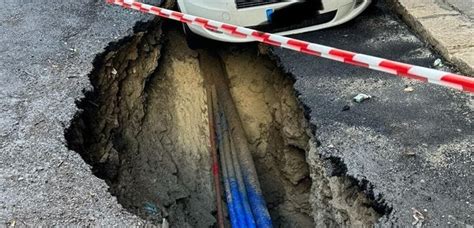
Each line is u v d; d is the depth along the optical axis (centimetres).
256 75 550
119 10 512
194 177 482
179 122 512
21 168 323
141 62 496
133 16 498
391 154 321
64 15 511
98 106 415
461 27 443
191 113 527
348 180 316
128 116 462
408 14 474
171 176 463
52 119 364
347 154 328
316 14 459
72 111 373
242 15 448
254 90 549
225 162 478
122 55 469
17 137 349
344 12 468
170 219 418
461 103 361
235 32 417
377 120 353
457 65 399
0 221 288
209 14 457
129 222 288
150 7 486
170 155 482
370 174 308
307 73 420
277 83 491
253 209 424
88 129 390
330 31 480
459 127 338
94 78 423
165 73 534
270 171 501
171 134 498
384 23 485
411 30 469
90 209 295
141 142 462
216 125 520
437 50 426
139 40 486
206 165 495
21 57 442
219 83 559
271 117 517
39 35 476
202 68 565
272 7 447
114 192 376
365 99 376
